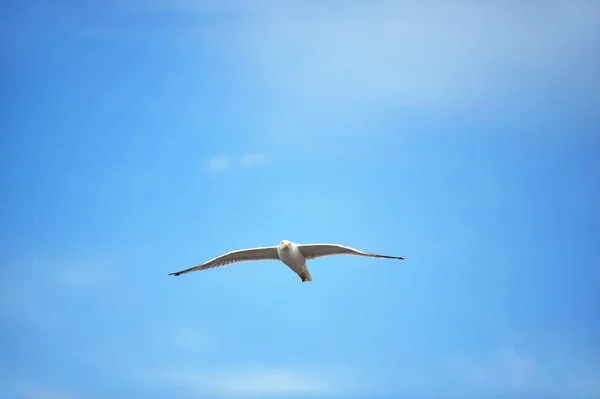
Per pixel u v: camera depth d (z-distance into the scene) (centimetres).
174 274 2838
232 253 2750
